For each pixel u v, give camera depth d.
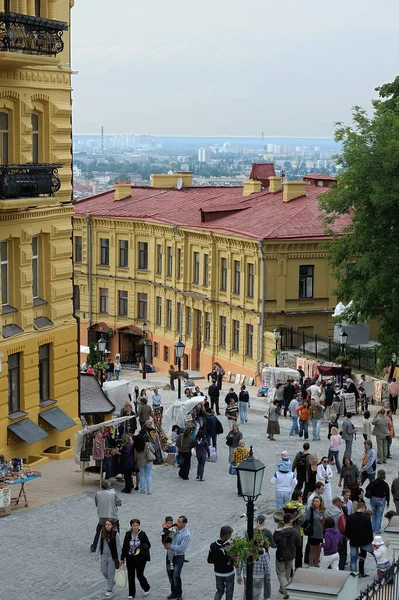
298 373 64.25
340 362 63.03
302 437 49.88
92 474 40.50
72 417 45.53
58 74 43.25
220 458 45.34
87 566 30.44
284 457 34.69
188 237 86.12
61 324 44.50
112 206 97.00
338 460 41.97
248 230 77.88
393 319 60.94
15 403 42.03
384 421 44.66
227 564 26.77
